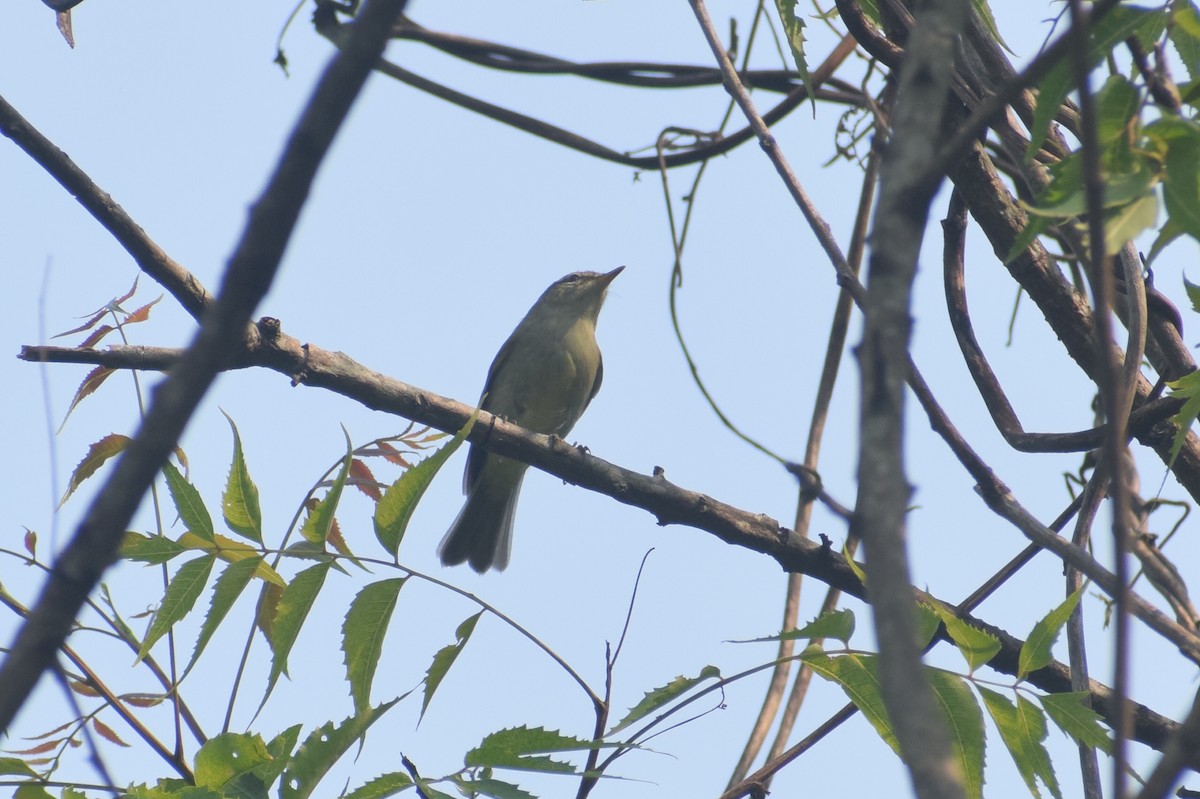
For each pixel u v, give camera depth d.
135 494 3.07
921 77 3.04
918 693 2.44
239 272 3.10
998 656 7.48
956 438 6.65
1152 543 7.34
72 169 6.48
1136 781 5.53
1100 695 7.47
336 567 5.82
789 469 7.48
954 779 2.35
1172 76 4.36
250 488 5.92
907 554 2.59
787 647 9.05
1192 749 2.52
